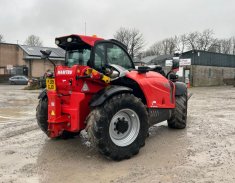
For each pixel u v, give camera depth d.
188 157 5.10
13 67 49.66
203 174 4.31
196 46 73.56
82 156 5.24
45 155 5.30
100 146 4.76
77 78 4.95
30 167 4.70
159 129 7.36
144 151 5.49
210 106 12.46
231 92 23.52
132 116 5.20
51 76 5.18
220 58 39.12
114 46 5.73
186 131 7.14
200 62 36.12
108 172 4.47
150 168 4.60
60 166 4.75
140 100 5.32
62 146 5.87
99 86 5.30
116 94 5.03
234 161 4.88
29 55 48.50
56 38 5.66
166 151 5.47
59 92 5.17
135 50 62.94
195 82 35.53
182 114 7.14
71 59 5.82
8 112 10.77
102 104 4.89
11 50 51.78
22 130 7.34
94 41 5.39
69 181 4.15
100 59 5.46
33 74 48.88
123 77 5.50
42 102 6.20
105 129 4.77
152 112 5.92
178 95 7.08
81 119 5.13
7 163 4.90
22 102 14.67
